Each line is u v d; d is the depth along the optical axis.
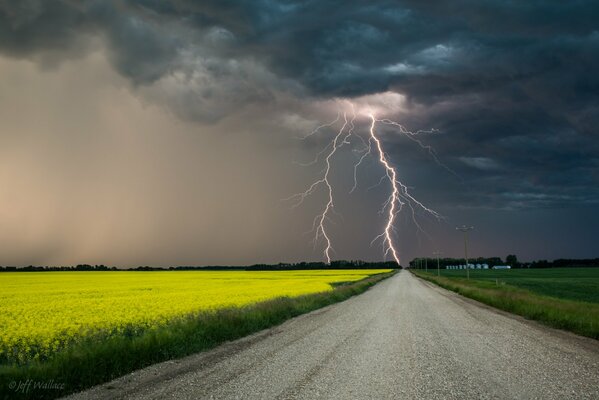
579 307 22.45
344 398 7.31
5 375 7.93
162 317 17.03
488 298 30.33
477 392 7.74
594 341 14.05
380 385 8.15
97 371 8.65
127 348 10.07
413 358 10.73
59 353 10.23
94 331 13.23
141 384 8.28
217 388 7.89
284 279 63.16
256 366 9.77
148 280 56.47
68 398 7.44
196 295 29.23
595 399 7.38
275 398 7.29
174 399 7.23
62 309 19.78
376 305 27.12
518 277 95.25
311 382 8.33
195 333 12.95
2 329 13.87
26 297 27.94
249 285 44.03
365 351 11.62
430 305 27.41
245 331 15.16
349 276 84.38
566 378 8.80
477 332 15.61
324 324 17.62
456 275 112.12
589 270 155.88
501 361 10.48
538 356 11.17
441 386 8.12
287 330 15.95
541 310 21.03
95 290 35.34
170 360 10.63
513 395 7.57
